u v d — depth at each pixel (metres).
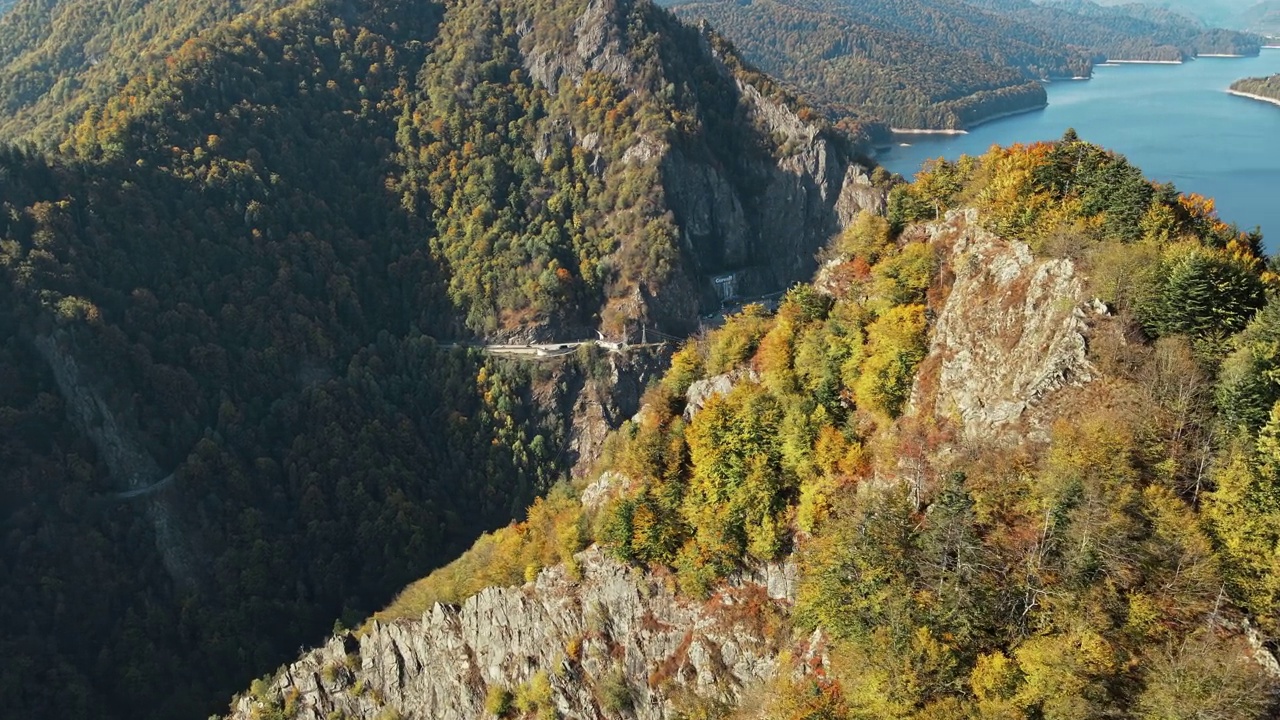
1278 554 43.88
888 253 77.81
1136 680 43.62
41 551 135.50
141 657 131.50
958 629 49.12
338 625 123.50
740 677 64.75
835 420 67.75
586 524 81.44
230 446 157.38
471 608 87.75
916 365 65.75
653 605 72.25
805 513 63.72
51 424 145.75
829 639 56.97
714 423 72.25
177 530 145.00
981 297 63.66
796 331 78.00
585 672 75.38
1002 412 56.81
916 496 57.56
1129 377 52.72
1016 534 51.06
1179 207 66.44
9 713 121.25
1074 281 57.91
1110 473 48.72
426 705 90.56
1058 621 46.69
